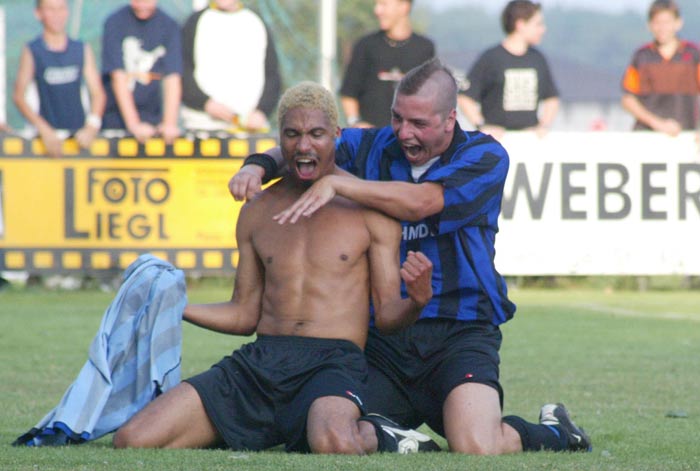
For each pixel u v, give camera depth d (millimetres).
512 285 66875
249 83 53781
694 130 57000
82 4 90188
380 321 22016
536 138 55094
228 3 53656
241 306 22766
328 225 22125
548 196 55375
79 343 39656
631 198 55719
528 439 21391
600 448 22594
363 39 52562
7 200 52844
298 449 21031
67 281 59094
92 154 53031
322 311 21828
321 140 21734
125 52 52938
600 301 57844
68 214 53094
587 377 33781
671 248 55969
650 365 36406
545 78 55094
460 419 21234
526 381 32938
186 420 20984
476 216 22766
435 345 22750
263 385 21203
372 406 22594
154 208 53281
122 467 18797
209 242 53531
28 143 52781
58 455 19922
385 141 23641
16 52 93125
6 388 30531
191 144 53219
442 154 23047
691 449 22578
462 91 54719
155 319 21953
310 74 96312
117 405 21812
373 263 22203
